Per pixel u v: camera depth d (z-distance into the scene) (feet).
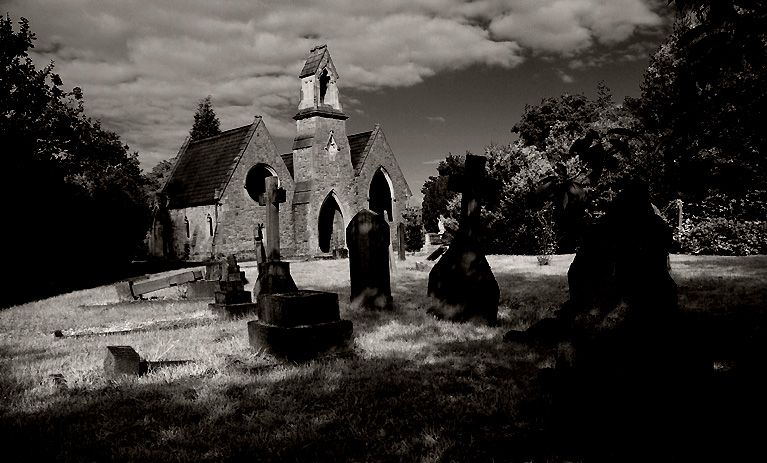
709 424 12.07
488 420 14.66
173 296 51.13
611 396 12.24
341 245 126.21
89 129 97.09
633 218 13.19
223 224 112.88
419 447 13.12
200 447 13.60
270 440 13.69
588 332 12.85
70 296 53.67
